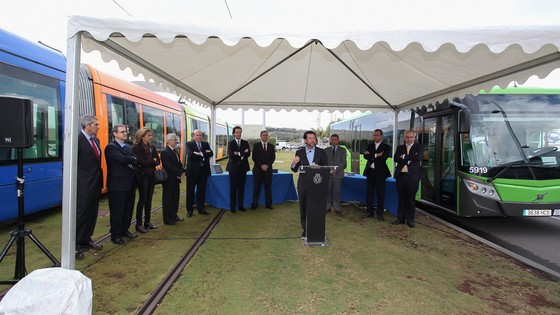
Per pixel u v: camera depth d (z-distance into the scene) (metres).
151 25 3.04
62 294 2.26
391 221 6.34
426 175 7.44
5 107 2.93
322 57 5.31
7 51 4.91
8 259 4.03
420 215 6.93
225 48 4.63
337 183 6.86
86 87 6.94
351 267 4.00
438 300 3.22
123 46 4.05
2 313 2.17
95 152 4.14
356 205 7.93
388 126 9.68
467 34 2.99
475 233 5.98
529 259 4.64
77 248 4.13
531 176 5.66
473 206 5.87
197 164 6.41
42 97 5.60
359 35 3.04
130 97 8.79
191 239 4.96
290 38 3.04
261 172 7.14
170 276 3.63
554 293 3.42
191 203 6.45
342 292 3.34
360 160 11.96
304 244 4.81
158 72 5.22
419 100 6.97
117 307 2.95
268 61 5.47
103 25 3.04
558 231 6.12
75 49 3.12
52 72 5.85
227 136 25.91
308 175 4.76
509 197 5.64
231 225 5.81
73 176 3.18
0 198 4.81
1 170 4.82
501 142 5.84
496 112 5.96
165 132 11.23
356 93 7.29
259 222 6.04
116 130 4.43
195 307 2.99
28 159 5.29
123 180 4.54
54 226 5.53
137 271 3.75
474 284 3.60
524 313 3.02
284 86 6.93
